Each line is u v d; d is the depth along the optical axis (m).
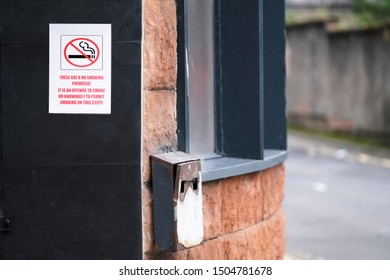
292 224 10.23
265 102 6.11
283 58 6.02
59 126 4.21
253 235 5.22
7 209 4.24
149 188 4.31
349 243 9.09
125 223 4.23
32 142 4.22
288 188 13.52
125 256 4.23
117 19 4.19
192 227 4.24
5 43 4.21
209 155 5.32
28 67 4.21
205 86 5.35
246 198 5.14
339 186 13.86
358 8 24.23
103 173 4.21
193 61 5.20
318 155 19.17
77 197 4.23
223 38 5.39
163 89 4.41
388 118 21.72
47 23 4.20
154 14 4.32
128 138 4.20
